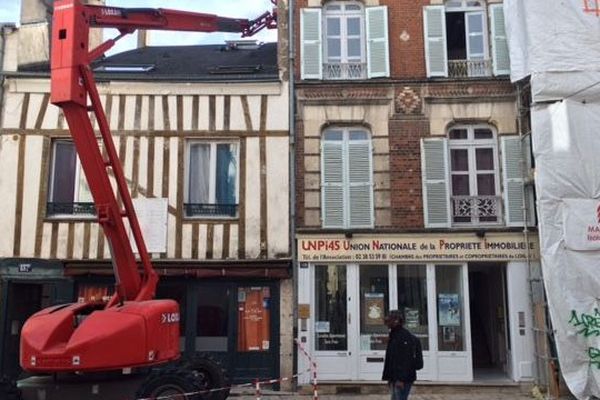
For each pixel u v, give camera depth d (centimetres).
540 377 1106
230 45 1606
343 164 1203
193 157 1223
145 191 1185
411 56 1225
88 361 722
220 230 1177
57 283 1155
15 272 1149
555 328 1051
